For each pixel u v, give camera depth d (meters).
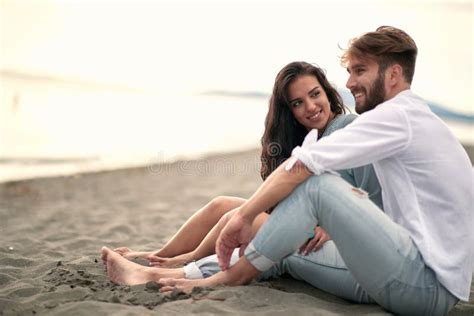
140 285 2.45
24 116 15.81
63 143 12.20
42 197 6.73
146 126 16.44
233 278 2.35
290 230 2.15
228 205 2.86
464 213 2.11
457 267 2.08
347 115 2.64
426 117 2.14
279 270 2.59
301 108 2.68
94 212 5.65
